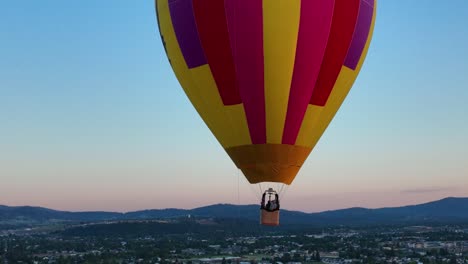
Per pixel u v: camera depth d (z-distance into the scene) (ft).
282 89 91.50
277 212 90.63
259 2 88.48
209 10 90.38
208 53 91.97
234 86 92.22
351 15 92.89
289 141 93.66
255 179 94.43
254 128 93.09
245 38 89.71
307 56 90.94
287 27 89.15
